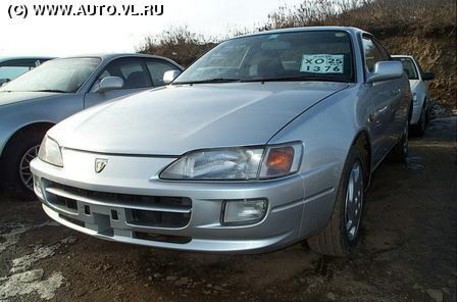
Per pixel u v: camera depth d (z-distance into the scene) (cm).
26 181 387
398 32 1352
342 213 243
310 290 231
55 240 302
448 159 516
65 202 236
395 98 397
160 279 246
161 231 205
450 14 1307
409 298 223
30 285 243
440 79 1255
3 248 291
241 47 361
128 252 280
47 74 479
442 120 911
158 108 257
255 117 222
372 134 304
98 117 259
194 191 196
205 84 322
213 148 202
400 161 487
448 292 228
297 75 309
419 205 354
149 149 210
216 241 200
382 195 381
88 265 265
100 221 221
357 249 276
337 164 229
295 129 213
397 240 289
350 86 288
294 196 202
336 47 326
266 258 267
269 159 199
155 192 200
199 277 247
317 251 258
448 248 277
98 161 218
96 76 457
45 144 260
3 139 370
